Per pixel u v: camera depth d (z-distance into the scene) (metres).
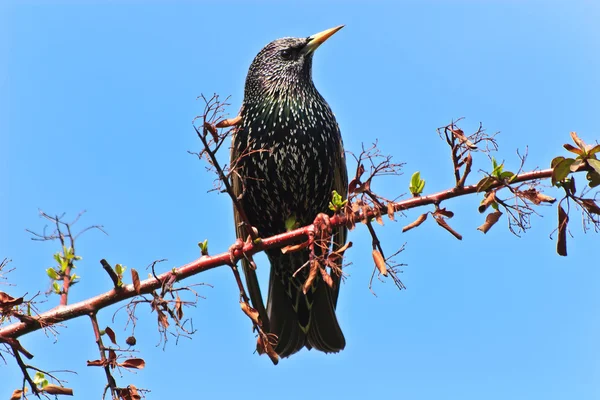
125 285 6.90
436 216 7.00
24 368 6.59
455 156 7.00
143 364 6.53
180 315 6.75
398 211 7.09
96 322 6.75
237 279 7.29
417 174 7.14
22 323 6.69
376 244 7.17
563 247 6.73
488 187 6.90
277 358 7.23
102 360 6.48
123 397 6.42
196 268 7.14
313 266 7.31
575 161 6.55
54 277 7.67
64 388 6.63
